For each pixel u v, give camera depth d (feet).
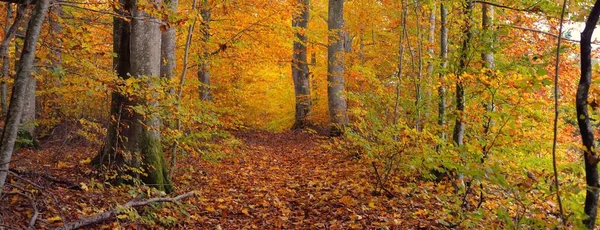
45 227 14.35
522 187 12.17
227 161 35.47
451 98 25.05
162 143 27.22
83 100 32.73
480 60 21.80
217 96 40.83
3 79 20.38
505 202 14.23
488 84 17.29
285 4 38.42
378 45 48.19
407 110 26.78
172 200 19.33
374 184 24.90
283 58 51.29
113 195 19.10
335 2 47.32
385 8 43.88
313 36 58.59
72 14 24.48
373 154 22.54
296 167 35.09
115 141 22.03
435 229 17.35
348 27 49.88
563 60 29.14
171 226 17.75
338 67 47.24
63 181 19.33
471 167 13.21
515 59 20.99
